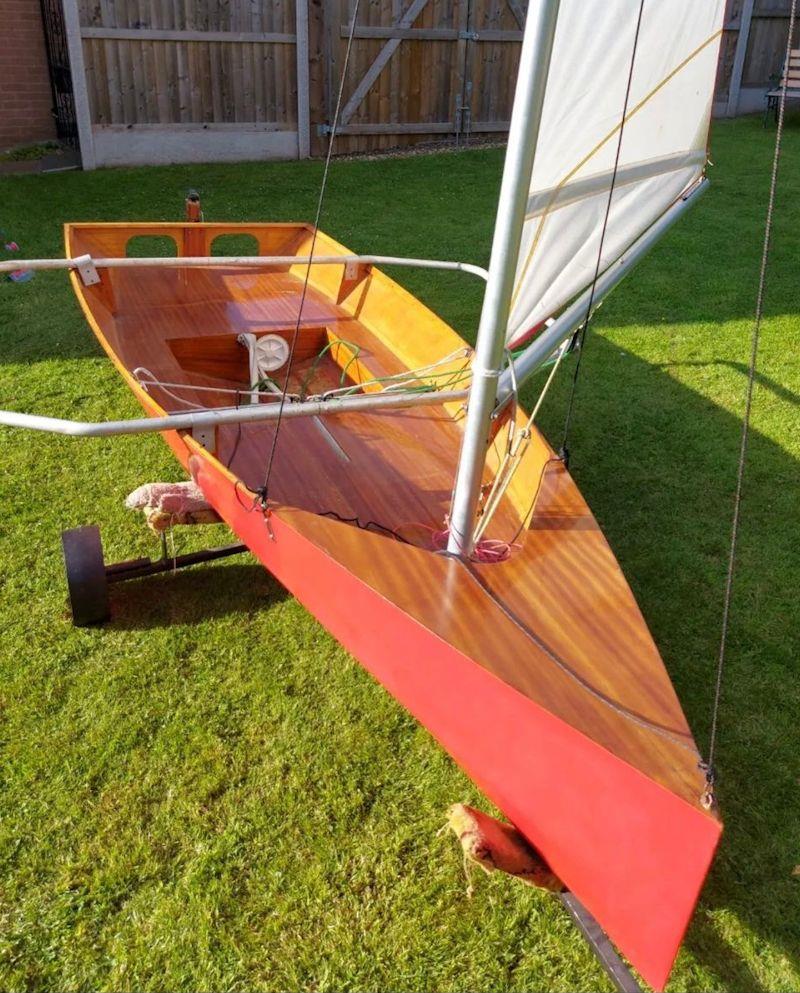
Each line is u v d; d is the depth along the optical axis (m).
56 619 3.45
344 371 4.17
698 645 3.44
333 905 2.42
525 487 3.24
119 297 5.02
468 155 11.34
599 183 3.18
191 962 2.27
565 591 2.54
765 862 2.59
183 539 3.96
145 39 9.83
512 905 2.44
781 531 4.17
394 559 2.56
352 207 9.14
